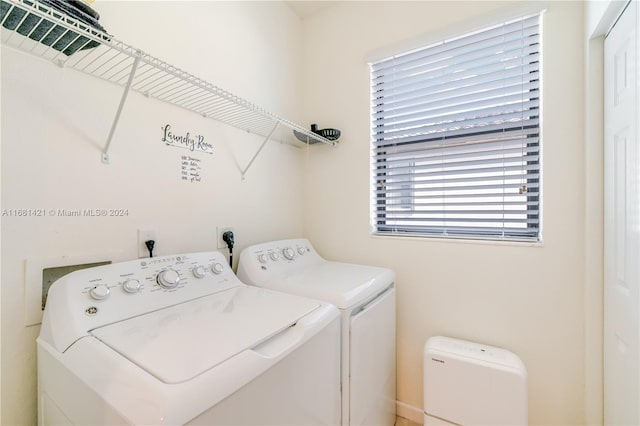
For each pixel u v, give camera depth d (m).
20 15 0.73
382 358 1.42
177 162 1.29
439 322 1.63
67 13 0.76
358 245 1.90
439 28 1.59
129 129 1.12
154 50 1.19
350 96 1.93
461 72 1.58
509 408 1.27
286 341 0.80
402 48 1.71
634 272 0.96
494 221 1.53
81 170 0.99
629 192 0.99
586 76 1.25
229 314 0.92
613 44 1.11
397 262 1.76
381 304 1.42
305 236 2.12
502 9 1.41
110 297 0.87
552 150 1.35
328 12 2.03
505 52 1.46
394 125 1.81
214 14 1.47
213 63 1.45
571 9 1.30
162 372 0.58
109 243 1.06
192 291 1.07
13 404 0.85
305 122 2.13
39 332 0.89
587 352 1.26
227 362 0.63
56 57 0.93
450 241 1.60
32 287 0.88
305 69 2.14
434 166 1.69
